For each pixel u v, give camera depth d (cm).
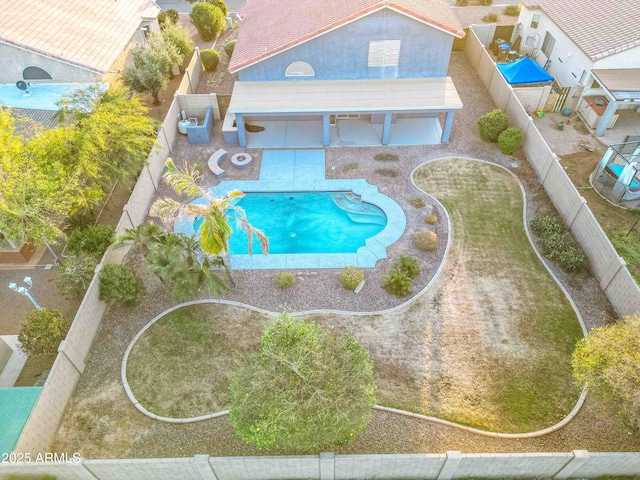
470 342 1939
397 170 2806
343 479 1514
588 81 3058
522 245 2344
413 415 1702
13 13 2900
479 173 2762
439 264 2264
